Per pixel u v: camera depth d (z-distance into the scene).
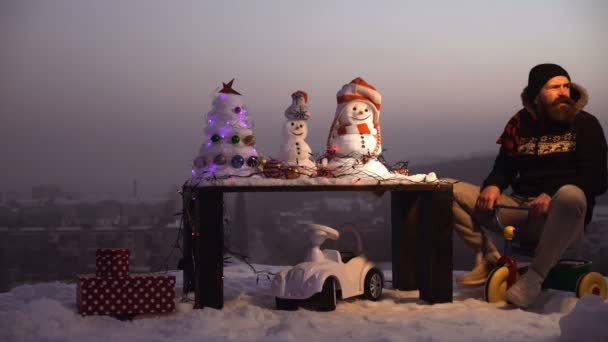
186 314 2.57
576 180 2.87
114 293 2.51
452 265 2.91
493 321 2.40
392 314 2.61
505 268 2.90
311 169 2.93
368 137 2.97
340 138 2.98
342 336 2.19
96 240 53.47
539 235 2.95
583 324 1.90
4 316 2.31
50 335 2.22
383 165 3.07
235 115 2.94
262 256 33.06
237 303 2.90
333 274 2.75
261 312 2.59
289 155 2.98
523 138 3.13
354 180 2.80
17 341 2.13
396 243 3.37
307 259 2.88
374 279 3.03
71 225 57.06
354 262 2.97
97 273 2.53
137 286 2.54
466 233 3.16
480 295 3.13
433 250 2.89
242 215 35.62
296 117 3.02
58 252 51.75
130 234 48.59
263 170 2.89
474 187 3.18
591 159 2.88
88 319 2.45
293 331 2.27
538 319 2.41
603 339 1.85
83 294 2.48
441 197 2.90
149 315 2.59
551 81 3.03
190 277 3.03
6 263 52.00
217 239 2.71
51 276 49.38
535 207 2.78
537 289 2.71
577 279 2.84
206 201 2.70
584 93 3.01
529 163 3.09
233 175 2.80
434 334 2.18
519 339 2.09
